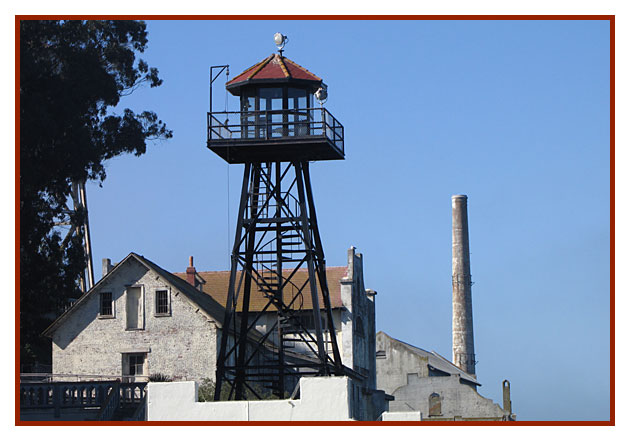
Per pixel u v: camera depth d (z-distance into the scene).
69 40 66.94
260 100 50.88
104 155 68.88
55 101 63.31
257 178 52.66
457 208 119.75
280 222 52.00
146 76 72.25
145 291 64.81
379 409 79.00
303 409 32.59
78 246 67.25
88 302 65.50
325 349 54.84
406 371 101.81
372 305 86.44
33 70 61.31
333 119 51.75
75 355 65.06
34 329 65.44
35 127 60.97
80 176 64.69
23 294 62.91
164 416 33.09
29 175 61.41
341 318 76.56
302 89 51.16
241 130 50.44
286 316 54.12
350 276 77.94
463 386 97.19
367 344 84.25
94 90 65.38
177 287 64.56
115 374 64.25
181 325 63.97
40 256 63.91
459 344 117.88
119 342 64.62
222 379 51.75
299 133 50.34
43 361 72.44
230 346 64.44
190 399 33.12
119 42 71.00
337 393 32.50
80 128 64.44
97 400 49.84
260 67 51.44
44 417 48.22
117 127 69.19
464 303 118.31
